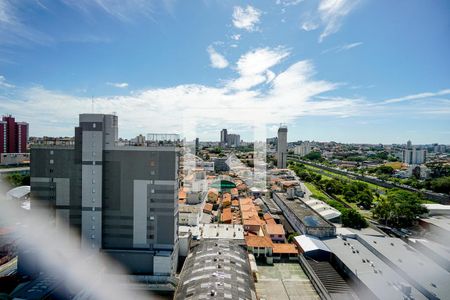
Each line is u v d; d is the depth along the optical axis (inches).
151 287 3061.0
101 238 3363.7
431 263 3221.0
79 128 3393.2
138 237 3356.3
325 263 3494.1
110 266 3287.4
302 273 3508.9
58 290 2603.3
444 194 7293.3
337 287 2955.2
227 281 2704.2
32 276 2923.2
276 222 5467.5
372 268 3179.1
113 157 3361.2
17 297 2440.9
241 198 7047.2
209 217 5723.4
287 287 3176.7
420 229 5034.5
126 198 3361.2
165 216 3336.6
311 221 4554.6
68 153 3425.2
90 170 3348.9
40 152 3444.9
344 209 5629.9
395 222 5369.1
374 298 2642.7
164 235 3339.1
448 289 2662.4
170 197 3329.2
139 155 3341.5
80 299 2625.5
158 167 3329.2
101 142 3331.7
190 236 3890.3
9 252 3784.5
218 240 3811.5
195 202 6190.9
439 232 4549.7
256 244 3885.3
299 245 3922.2
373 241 3909.9
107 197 3378.4
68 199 3435.0
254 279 3314.5
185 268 3164.4
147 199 3339.1
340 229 4653.1
